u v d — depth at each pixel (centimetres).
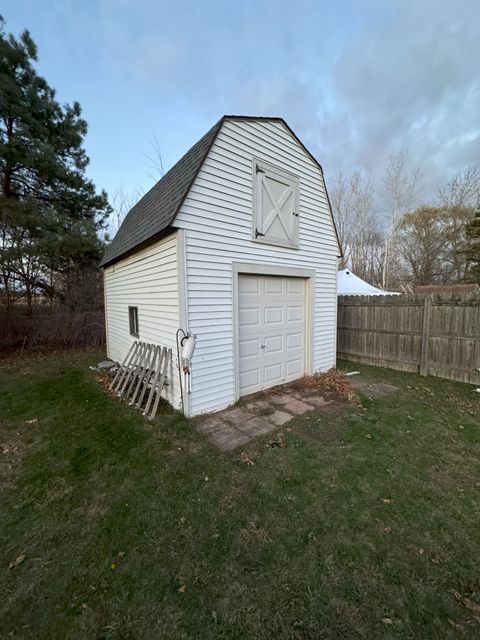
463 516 224
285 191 522
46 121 916
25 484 274
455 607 157
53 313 1080
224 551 196
